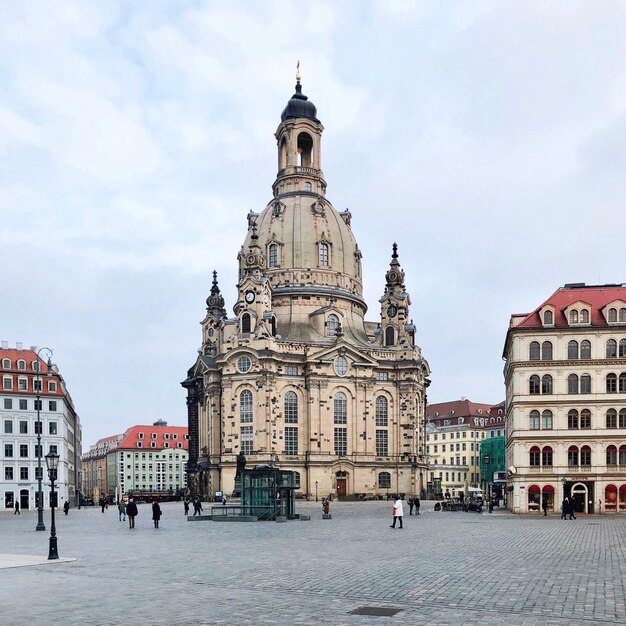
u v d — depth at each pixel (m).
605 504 82.06
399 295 160.12
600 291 89.50
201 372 155.50
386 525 61.25
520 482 84.06
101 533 54.72
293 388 141.12
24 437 129.62
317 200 160.00
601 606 20.98
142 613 20.28
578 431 83.31
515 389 85.31
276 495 72.00
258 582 25.75
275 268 154.62
